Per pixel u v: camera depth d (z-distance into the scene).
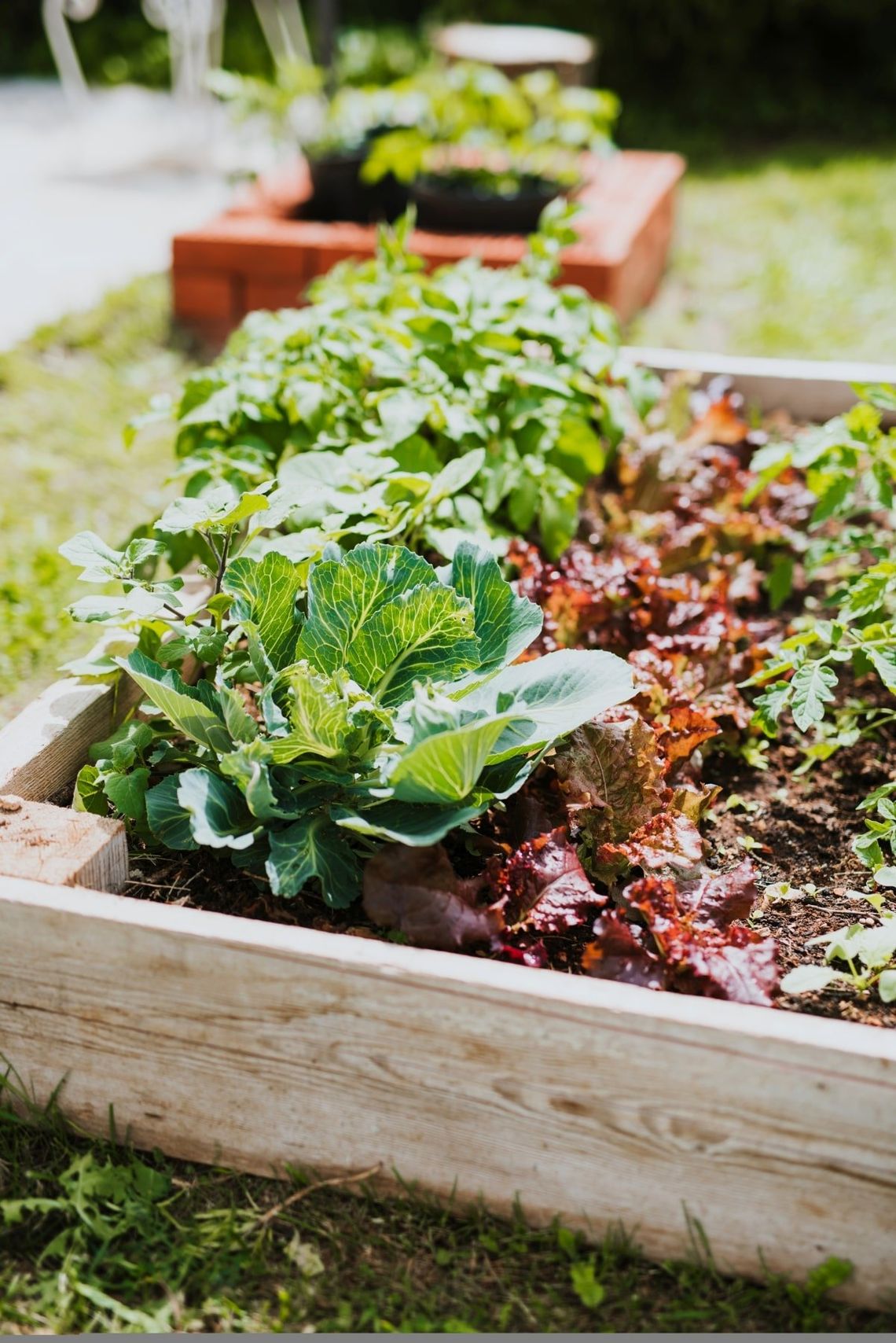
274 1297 1.70
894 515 3.12
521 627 2.08
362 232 4.98
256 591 2.03
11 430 4.30
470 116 5.31
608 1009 1.61
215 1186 1.87
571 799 2.10
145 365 4.90
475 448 2.96
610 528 3.08
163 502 3.74
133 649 2.40
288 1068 1.79
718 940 1.90
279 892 1.80
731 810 2.39
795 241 6.60
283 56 9.57
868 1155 1.60
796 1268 1.71
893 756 2.54
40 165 7.68
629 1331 1.67
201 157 7.66
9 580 3.46
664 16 9.76
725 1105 1.62
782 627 2.91
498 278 3.29
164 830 1.96
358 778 1.98
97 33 10.69
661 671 2.43
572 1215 1.77
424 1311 1.69
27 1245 1.78
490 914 1.87
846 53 9.96
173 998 1.79
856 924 2.05
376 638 1.99
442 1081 1.73
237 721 1.93
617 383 3.46
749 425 3.51
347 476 2.41
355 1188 1.84
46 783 2.15
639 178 5.96
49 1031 1.89
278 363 2.99
